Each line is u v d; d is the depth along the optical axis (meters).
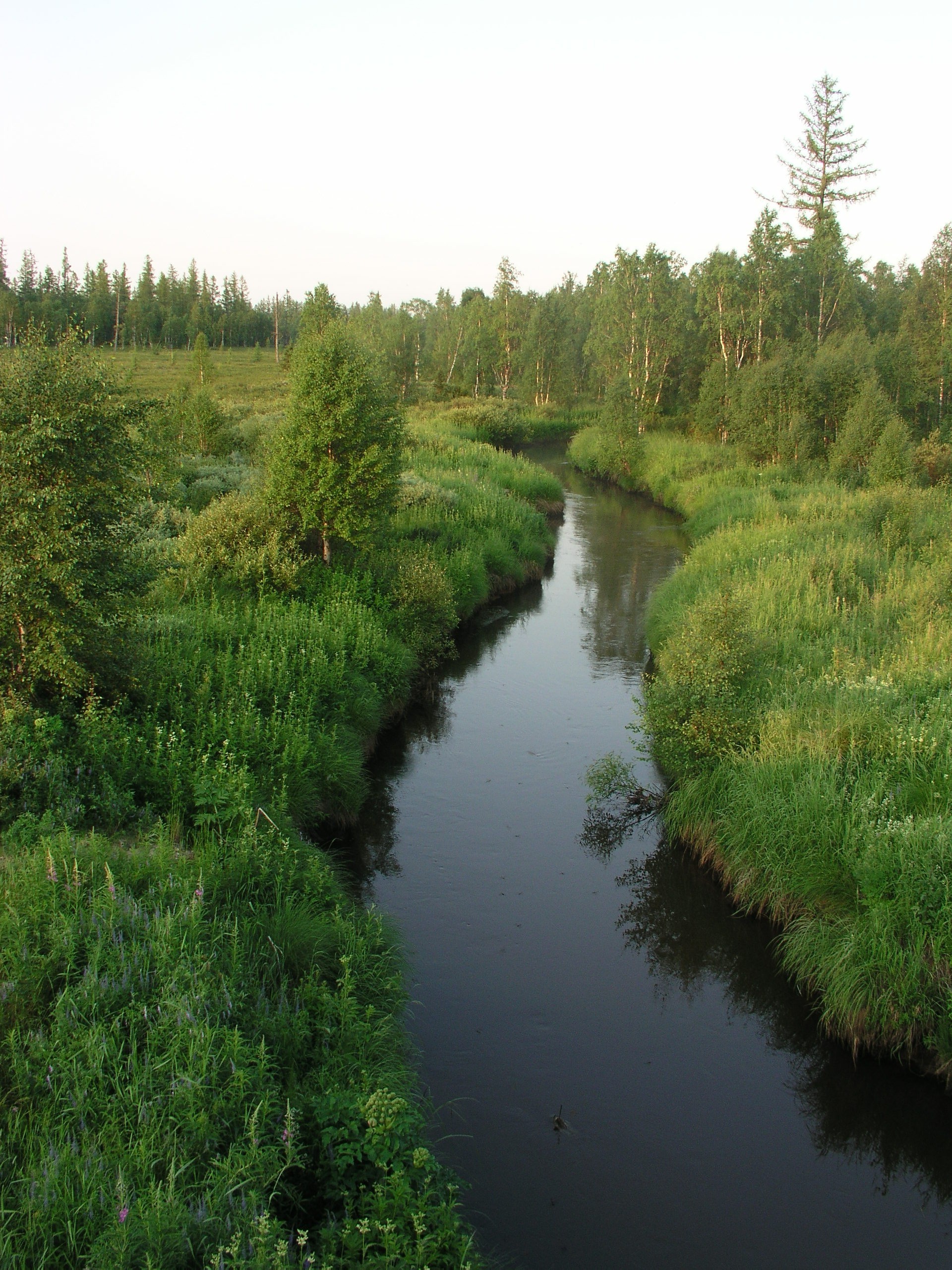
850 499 24.91
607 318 61.38
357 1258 4.13
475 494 27.38
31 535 8.45
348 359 16.53
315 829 9.80
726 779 10.05
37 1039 4.79
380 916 7.91
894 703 10.49
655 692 11.52
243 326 132.75
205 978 5.58
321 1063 5.58
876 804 8.32
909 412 41.34
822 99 52.16
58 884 6.04
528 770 12.31
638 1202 5.76
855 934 7.34
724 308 48.84
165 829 7.65
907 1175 6.17
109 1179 4.05
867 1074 6.92
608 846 10.41
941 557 17.33
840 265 50.41
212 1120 4.59
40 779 7.68
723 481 34.91
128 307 117.25
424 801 11.32
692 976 8.18
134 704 9.97
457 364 84.25
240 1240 3.77
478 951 8.35
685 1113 6.55
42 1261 3.61
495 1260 5.20
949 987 6.75
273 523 16.44
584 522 33.31
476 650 17.92
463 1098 6.52
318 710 11.49
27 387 8.57
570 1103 6.56
